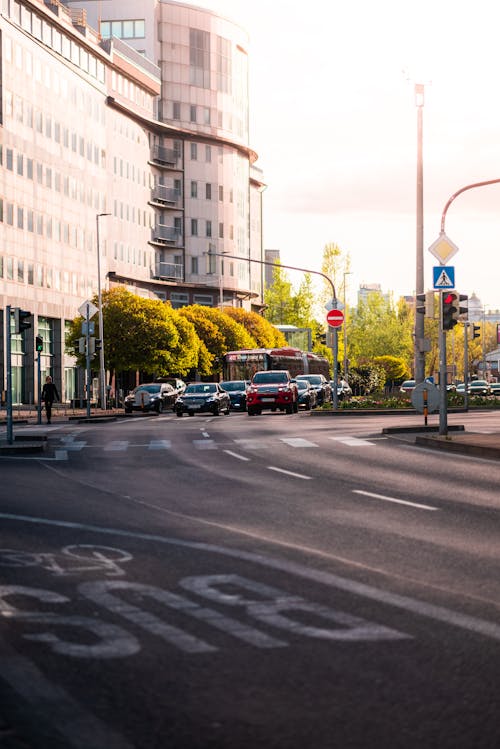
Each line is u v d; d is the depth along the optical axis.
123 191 95.44
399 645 6.20
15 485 16.59
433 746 4.42
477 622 6.81
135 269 98.19
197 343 79.50
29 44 74.62
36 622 6.88
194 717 4.81
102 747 4.41
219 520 12.20
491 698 5.10
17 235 72.25
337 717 4.81
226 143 113.00
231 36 114.44
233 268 113.69
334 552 9.82
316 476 17.59
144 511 13.12
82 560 9.43
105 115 90.94
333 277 105.38
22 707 4.97
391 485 16.08
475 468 18.86
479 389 100.12
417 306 38.81
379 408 48.44
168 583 8.27
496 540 10.56
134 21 108.00
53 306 78.44
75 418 47.31
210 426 35.91
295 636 6.45
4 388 70.06
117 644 6.26
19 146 72.69
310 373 75.50
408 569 8.88
